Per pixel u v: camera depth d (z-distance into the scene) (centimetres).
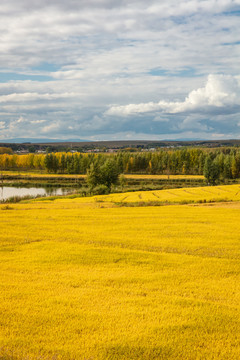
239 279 1731
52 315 1222
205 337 1080
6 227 3212
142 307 1298
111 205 5850
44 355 965
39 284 1567
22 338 1055
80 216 4041
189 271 1847
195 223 3512
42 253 2220
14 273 1762
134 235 2875
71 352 982
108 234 2922
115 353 982
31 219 3769
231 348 1027
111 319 1197
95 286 1557
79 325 1149
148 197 7694
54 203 6462
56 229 3144
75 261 2022
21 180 15225
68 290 1490
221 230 3109
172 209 4856
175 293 1488
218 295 1474
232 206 5322
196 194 8100
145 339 1056
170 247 2452
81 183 14162
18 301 1350
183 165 19075
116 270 1845
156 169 19338
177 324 1153
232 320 1195
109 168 10869
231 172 16138
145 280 1661
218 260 2100
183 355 983
